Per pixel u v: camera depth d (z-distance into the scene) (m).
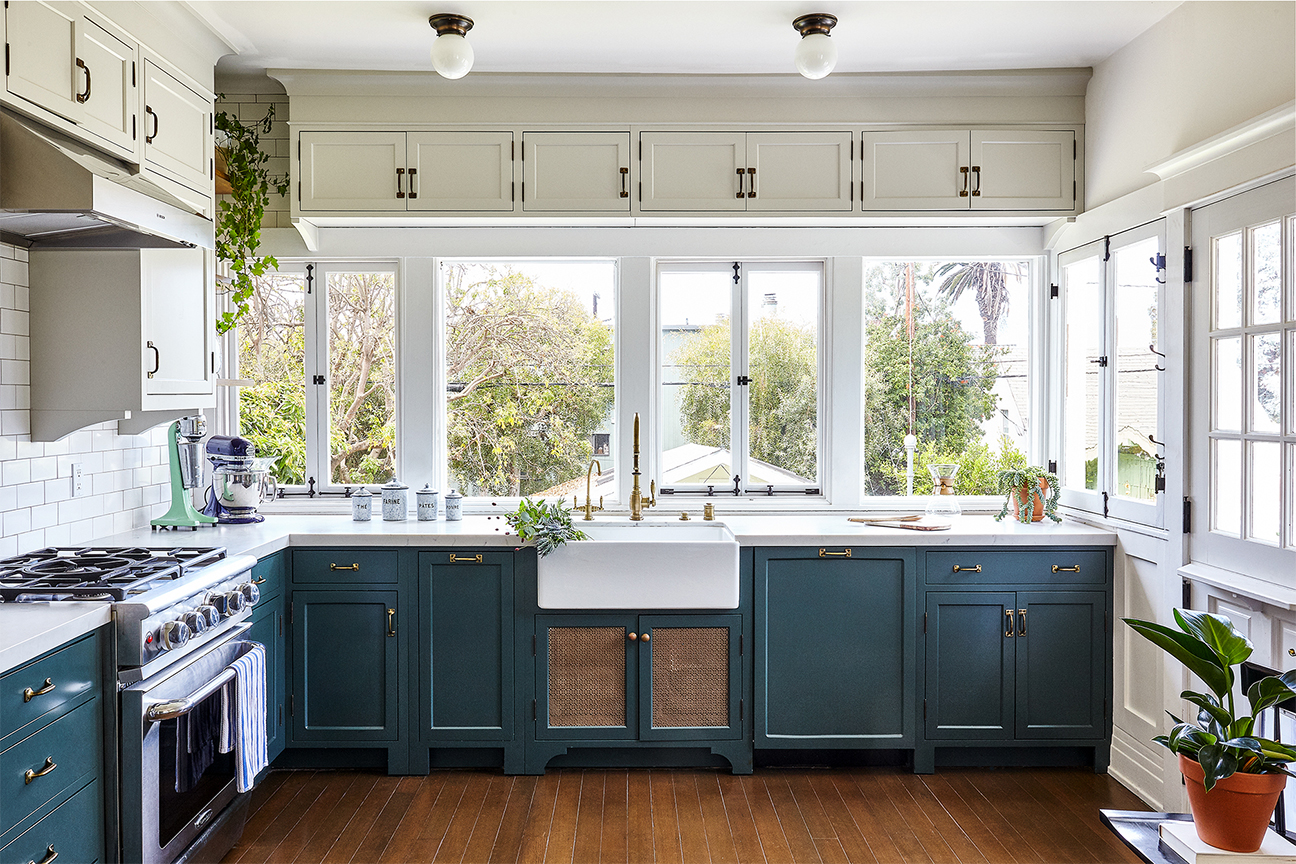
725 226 3.74
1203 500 2.83
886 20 3.05
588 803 3.04
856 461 3.80
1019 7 2.96
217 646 2.50
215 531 3.24
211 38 3.17
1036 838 2.79
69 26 2.38
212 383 3.13
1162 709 2.98
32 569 2.38
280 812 2.96
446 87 3.48
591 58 3.35
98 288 2.65
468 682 3.26
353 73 3.45
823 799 3.08
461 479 3.88
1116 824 1.92
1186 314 2.90
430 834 2.80
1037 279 3.83
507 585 3.24
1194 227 2.87
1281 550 2.49
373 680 3.25
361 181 3.49
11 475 2.57
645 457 3.81
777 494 3.88
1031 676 3.29
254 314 3.81
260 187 3.63
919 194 3.55
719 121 3.52
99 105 2.51
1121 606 3.25
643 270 3.76
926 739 3.29
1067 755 3.38
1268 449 2.57
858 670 3.28
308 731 3.24
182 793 2.30
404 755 3.26
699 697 3.27
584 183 3.52
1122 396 3.29
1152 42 3.10
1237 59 2.65
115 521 3.15
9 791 1.74
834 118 3.53
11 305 2.56
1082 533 3.26
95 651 2.06
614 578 3.18
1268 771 1.72
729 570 3.17
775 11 2.97
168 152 2.91
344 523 3.51
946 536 3.24
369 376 3.83
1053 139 3.56
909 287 3.92
